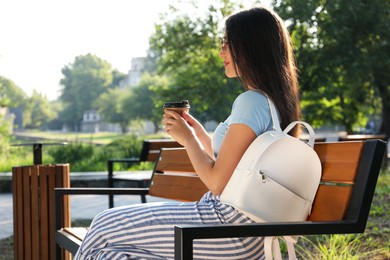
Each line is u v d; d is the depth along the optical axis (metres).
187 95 16.02
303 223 2.39
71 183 10.98
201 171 2.72
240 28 2.79
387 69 14.13
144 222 2.74
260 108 2.70
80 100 105.56
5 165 15.40
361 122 16.67
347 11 13.23
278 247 2.61
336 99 15.80
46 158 15.66
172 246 2.70
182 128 2.78
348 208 2.54
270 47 2.78
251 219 2.60
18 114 86.62
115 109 84.88
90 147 16.08
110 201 7.29
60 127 106.44
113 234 2.76
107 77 106.44
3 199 10.27
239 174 2.60
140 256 2.73
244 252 2.65
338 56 13.58
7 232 6.87
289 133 2.77
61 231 3.59
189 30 15.98
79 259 2.81
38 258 4.23
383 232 5.55
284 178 2.57
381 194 8.46
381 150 2.51
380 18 13.42
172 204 2.80
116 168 14.57
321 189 2.73
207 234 2.28
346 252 4.46
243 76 2.80
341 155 2.65
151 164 14.88
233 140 2.68
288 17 13.40
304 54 13.70
